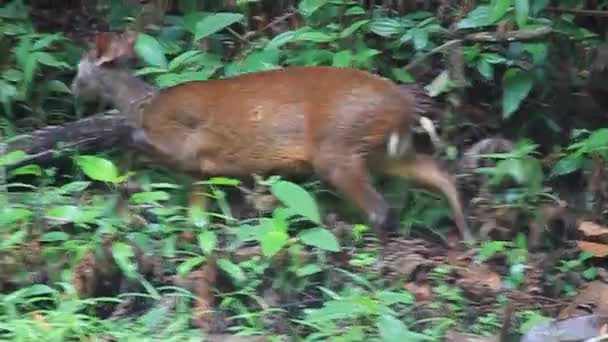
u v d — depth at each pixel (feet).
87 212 24.98
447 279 26.20
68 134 29.86
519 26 30.66
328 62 31.86
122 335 21.80
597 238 28.12
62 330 21.38
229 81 28.99
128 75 29.55
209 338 22.76
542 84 32.83
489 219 29.25
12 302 22.97
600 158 30.01
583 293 25.99
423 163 29.09
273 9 35.78
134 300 24.59
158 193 25.32
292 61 32.27
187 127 28.89
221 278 25.03
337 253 26.35
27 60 32.14
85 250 24.52
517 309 25.16
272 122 28.45
